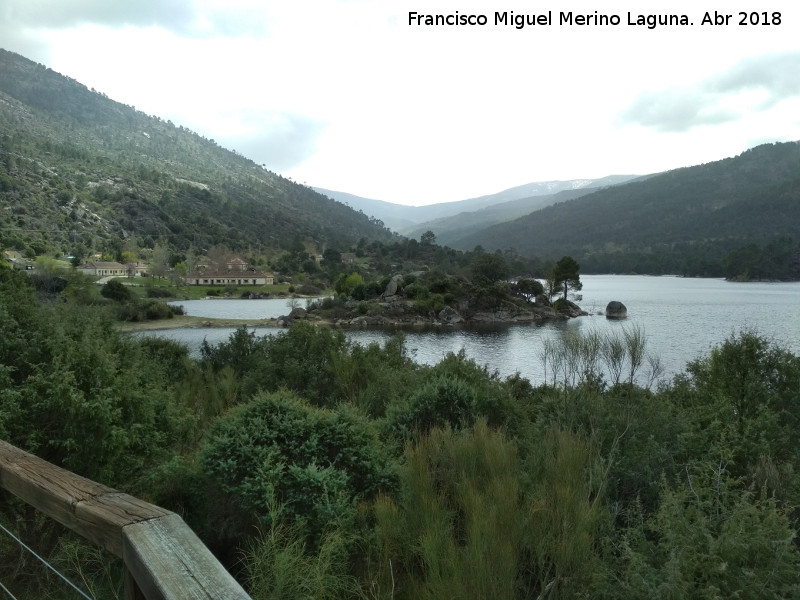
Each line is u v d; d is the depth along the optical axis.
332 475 4.36
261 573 3.22
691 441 5.64
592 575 3.11
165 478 4.66
